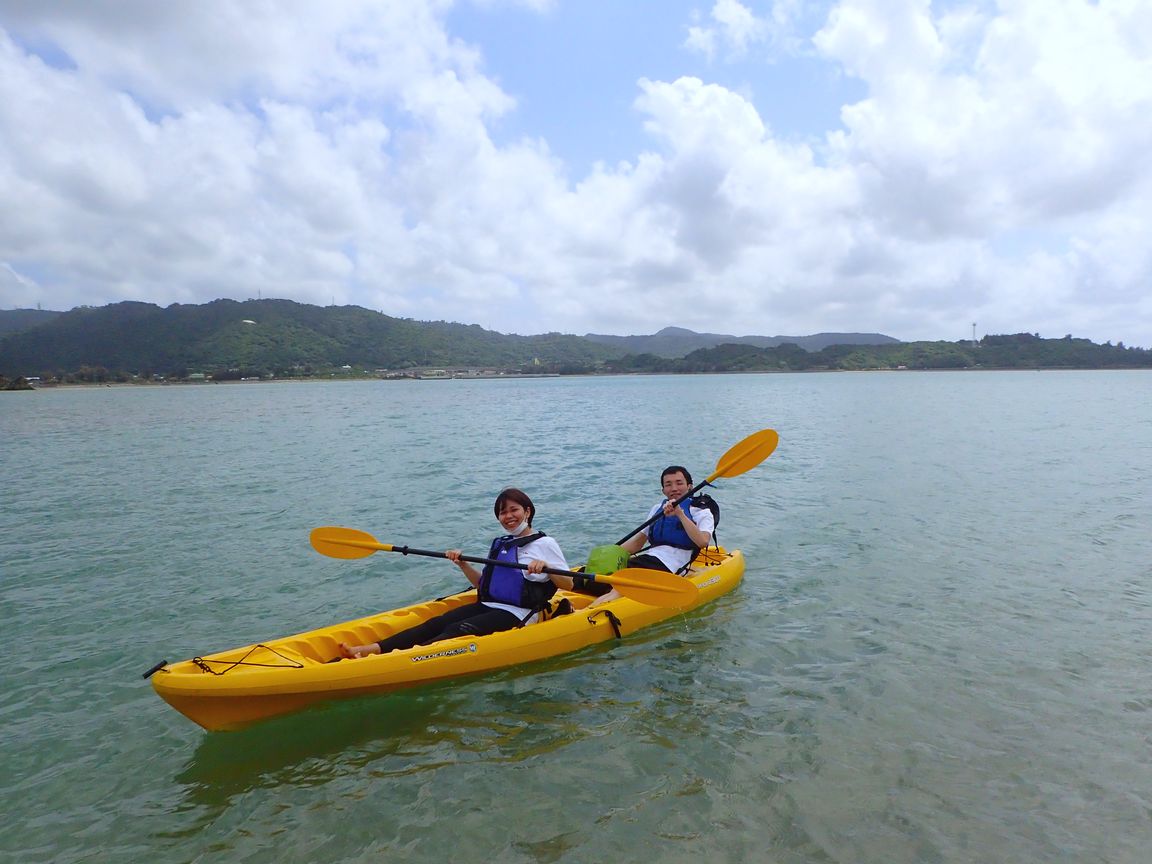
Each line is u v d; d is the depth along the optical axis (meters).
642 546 6.89
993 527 9.47
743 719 4.52
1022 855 3.29
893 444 19.69
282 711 4.64
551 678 5.15
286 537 9.64
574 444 21.42
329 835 3.51
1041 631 5.86
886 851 3.31
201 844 3.47
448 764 4.10
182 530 10.11
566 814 3.62
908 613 6.30
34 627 6.40
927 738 4.26
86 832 3.59
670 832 3.46
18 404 58.56
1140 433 22.38
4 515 11.27
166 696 4.32
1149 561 7.81
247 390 102.75
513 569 5.53
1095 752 4.10
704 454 18.53
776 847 3.35
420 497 12.43
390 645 5.15
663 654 5.52
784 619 6.20
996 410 35.41
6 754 4.34
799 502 11.29
